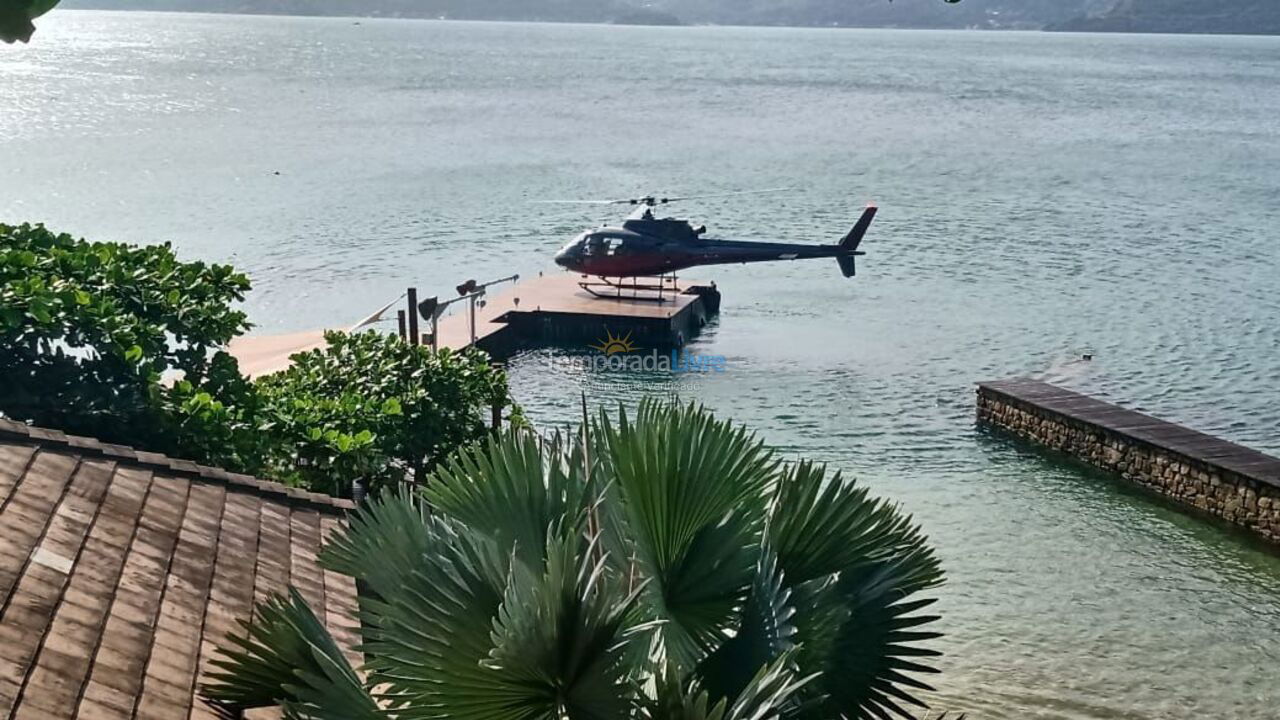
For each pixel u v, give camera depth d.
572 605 5.08
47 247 14.71
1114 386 36.12
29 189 67.88
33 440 9.34
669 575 6.56
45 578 7.32
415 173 79.94
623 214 65.19
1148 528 25.19
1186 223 66.69
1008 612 20.98
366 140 99.88
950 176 85.06
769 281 50.28
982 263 54.59
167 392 12.86
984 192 77.31
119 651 6.85
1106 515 25.80
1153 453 27.02
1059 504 26.38
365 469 14.10
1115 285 50.44
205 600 7.96
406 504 6.26
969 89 181.62
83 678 6.39
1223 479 25.33
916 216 67.38
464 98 148.38
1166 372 37.66
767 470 6.71
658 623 5.66
